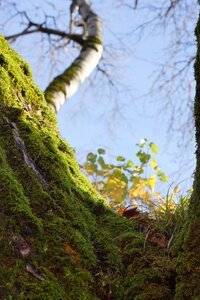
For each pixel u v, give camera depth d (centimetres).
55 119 184
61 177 157
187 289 128
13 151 152
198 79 151
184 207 178
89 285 133
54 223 139
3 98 165
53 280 125
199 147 147
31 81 185
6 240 126
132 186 331
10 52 188
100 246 148
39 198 143
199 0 166
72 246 138
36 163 155
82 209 157
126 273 144
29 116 168
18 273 121
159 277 138
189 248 135
